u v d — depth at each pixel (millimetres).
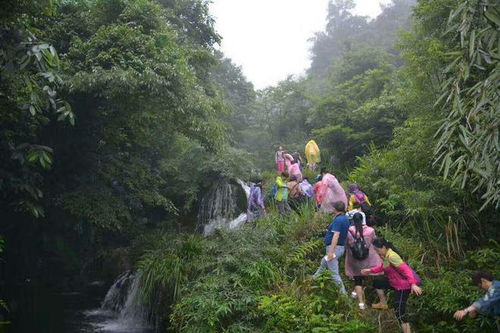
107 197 11711
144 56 10102
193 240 9234
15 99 7379
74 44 10070
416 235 7832
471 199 7367
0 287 10461
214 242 8742
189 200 16953
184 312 6816
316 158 15453
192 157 17438
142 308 8969
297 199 10969
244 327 6133
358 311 6047
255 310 6445
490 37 4273
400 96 11773
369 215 7957
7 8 6332
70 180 11797
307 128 22859
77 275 13398
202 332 6270
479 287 5270
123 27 10172
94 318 9641
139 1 10977
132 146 14414
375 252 6441
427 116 8039
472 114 4363
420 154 8102
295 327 5703
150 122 12367
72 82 9219
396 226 8664
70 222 13211
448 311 5742
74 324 9109
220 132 12641
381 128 14758
